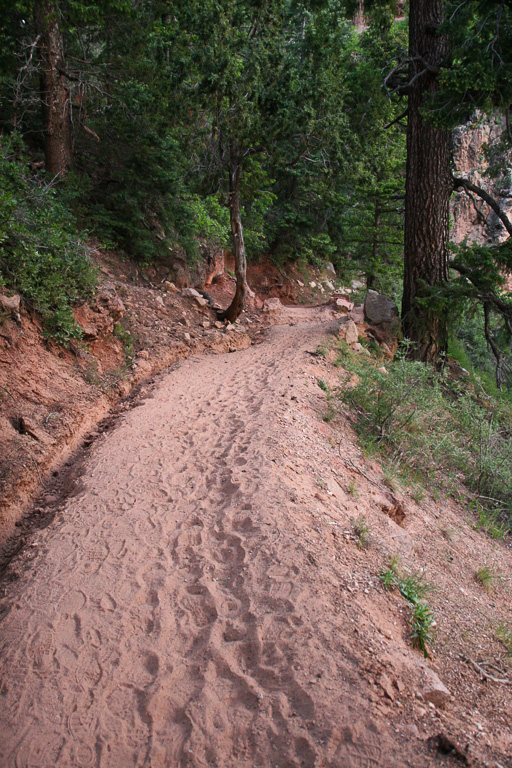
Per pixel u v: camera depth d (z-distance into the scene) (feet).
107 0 40.27
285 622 11.53
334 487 18.21
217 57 36.17
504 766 9.14
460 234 90.53
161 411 26.25
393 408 24.81
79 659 11.29
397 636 11.90
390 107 49.06
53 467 21.17
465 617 14.39
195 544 14.85
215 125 40.68
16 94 41.29
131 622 12.22
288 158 49.83
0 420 20.43
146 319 40.06
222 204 50.85
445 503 22.89
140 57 47.32
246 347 43.88
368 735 9.11
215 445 21.31
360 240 65.62
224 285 60.80
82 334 28.78
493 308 43.73
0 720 10.01
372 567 14.01
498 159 46.88
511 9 30.89
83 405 25.27
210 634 11.59
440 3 41.29
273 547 13.84
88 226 43.98
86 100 50.60
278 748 9.09
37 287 26.66
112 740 9.53
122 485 18.72
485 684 11.85
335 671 10.30
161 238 49.65
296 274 74.69
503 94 32.89
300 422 22.71
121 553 14.75
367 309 47.11
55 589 13.50
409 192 44.21
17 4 36.96
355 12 49.42
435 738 9.23
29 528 17.58
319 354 35.35
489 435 26.53
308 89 38.27
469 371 46.24
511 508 23.81
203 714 9.84
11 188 29.84
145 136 46.44
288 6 49.70
